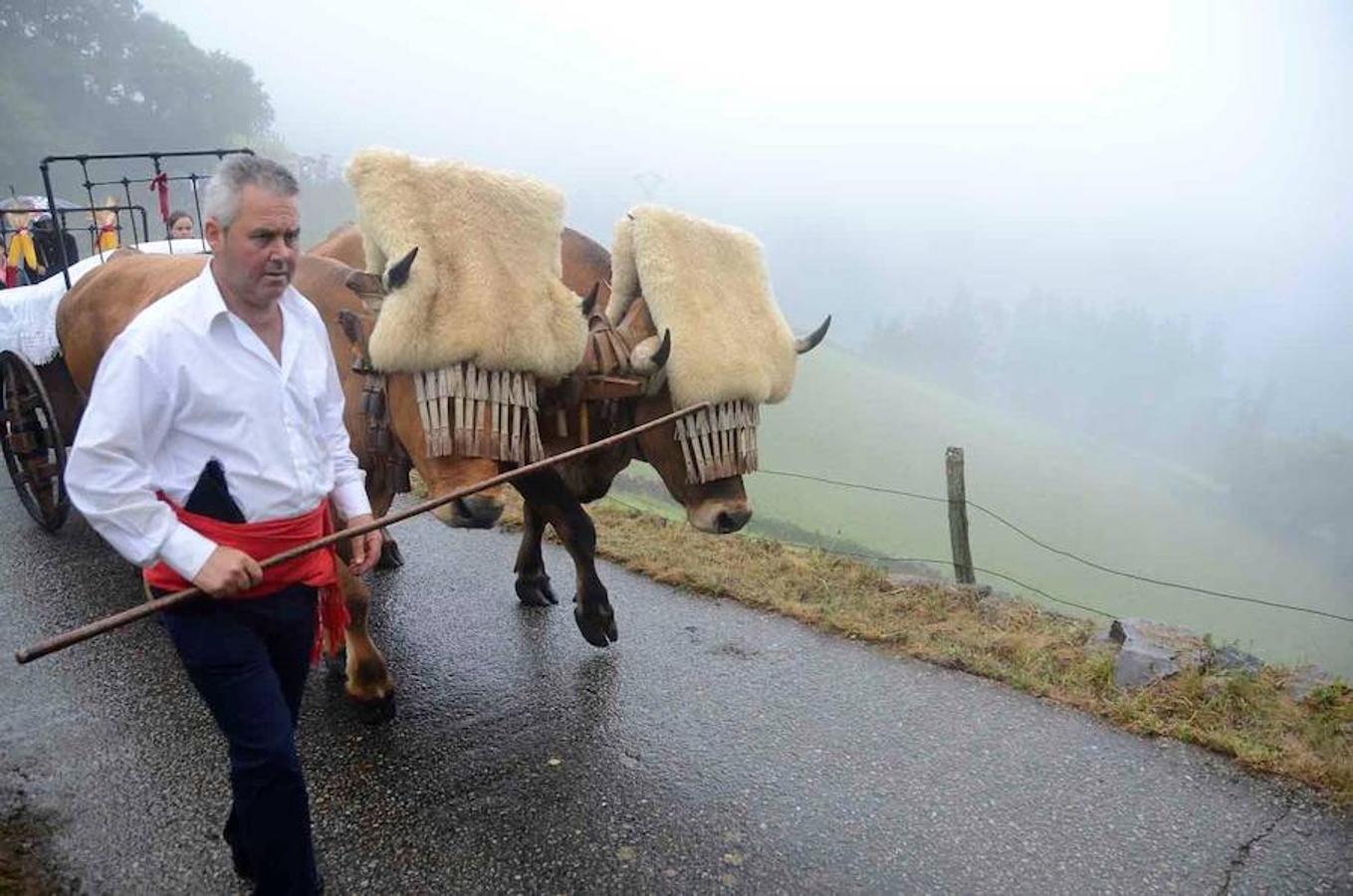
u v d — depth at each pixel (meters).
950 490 6.32
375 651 4.09
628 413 4.63
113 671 4.64
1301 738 4.06
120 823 3.44
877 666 4.81
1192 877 3.24
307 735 4.06
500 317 3.80
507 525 6.97
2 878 3.10
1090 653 4.86
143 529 2.28
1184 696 4.36
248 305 2.46
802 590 5.74
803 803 3.62
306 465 2.60
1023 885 3.18
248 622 2.56
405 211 3.85
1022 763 3.92
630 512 7.22
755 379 4.39
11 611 5.35
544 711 4.30
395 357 3.69
